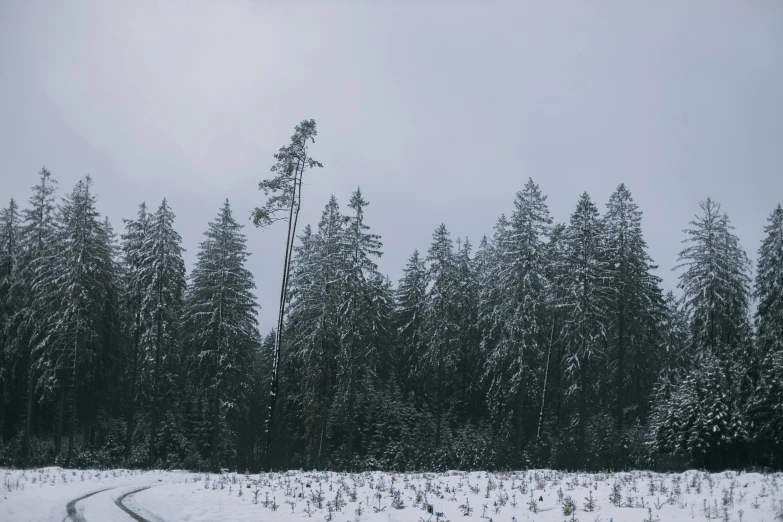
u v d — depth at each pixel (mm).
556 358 36969
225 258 37031
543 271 34750
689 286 32719
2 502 13773
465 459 37438
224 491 15945
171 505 14078
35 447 36375
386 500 12930
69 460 32406
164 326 35406
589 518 10102
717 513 10219
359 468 37188
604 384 37531
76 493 17031
